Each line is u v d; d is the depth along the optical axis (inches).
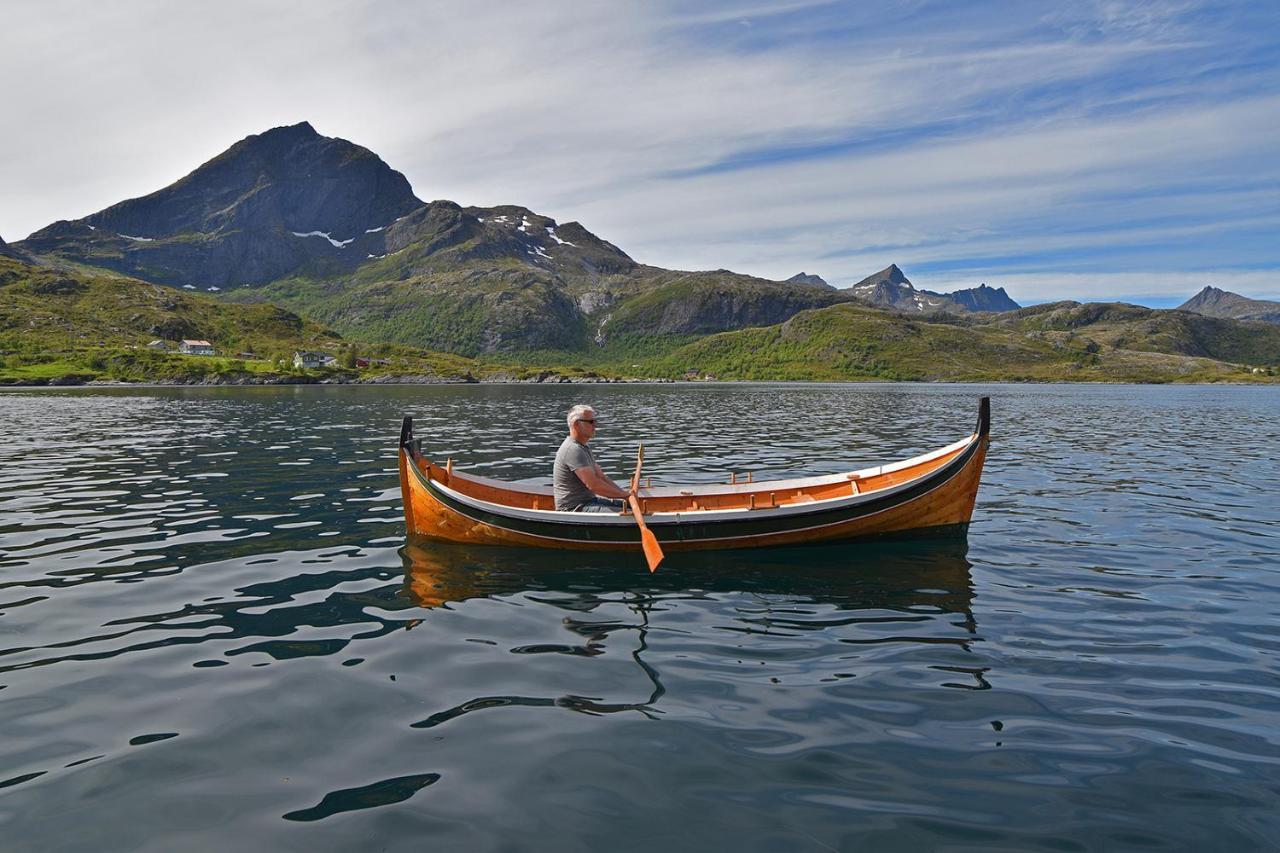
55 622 165.9
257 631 161.9
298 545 232.8
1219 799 101.9
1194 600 184.1
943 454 252.1
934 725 123.5
